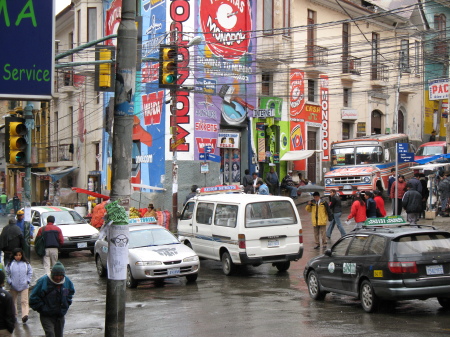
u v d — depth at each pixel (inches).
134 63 355.9
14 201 1557.6
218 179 1211.9
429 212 857.5
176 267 582.9
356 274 438.6
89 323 446.9
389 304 460.4
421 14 1648.6
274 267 686.5
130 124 352.2
